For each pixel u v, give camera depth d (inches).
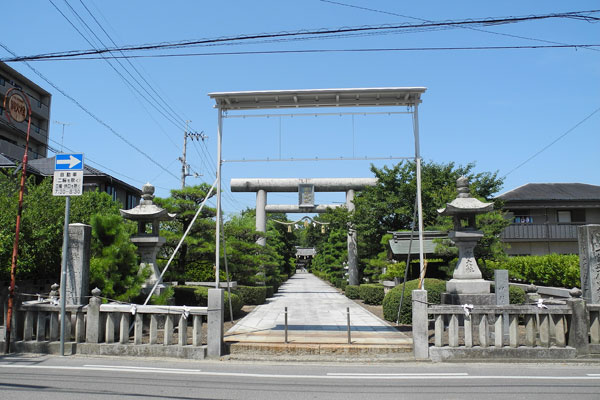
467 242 497.4
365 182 1036.5
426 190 830.5
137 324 361.4
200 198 647.8
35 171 908.0
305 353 362.9
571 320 347.3
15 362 331.9
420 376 296.7
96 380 276.5
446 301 493.4
